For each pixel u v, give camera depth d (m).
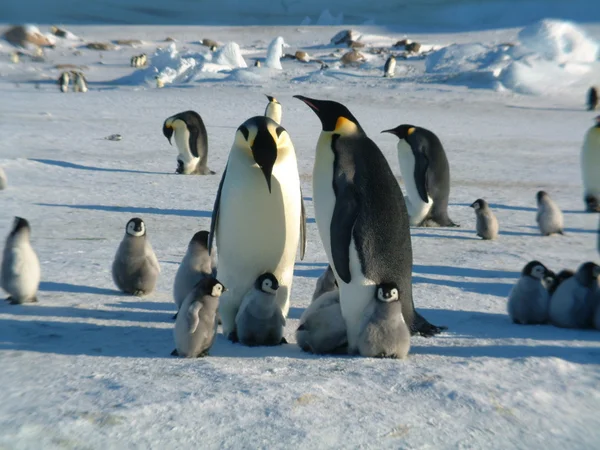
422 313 6.78
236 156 5.77
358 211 5.25
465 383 4.40
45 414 3.71
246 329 5.57
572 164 20.94
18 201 13.16
